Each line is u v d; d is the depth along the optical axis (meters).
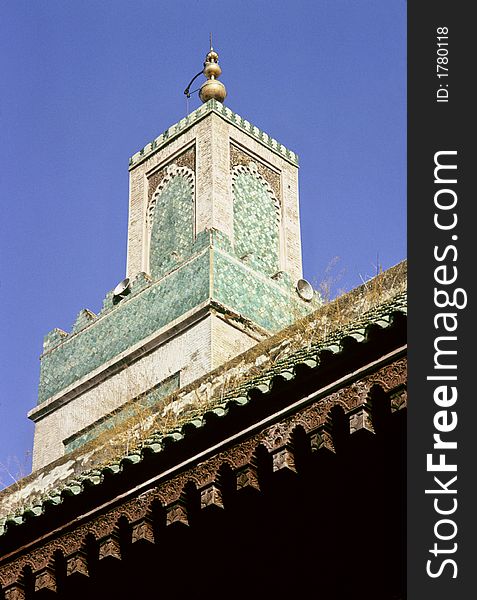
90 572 10.88
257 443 9.90
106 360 21.50
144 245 23.36
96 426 20.83
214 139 23.22
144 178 24.28
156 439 11.04
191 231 22.61
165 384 20.23
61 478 14.80
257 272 21.70
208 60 24.73
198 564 10.80
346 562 10.23
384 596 9.96
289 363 10.99
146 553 10.63
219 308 20.33
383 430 9.42
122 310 21.98
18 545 11.36
